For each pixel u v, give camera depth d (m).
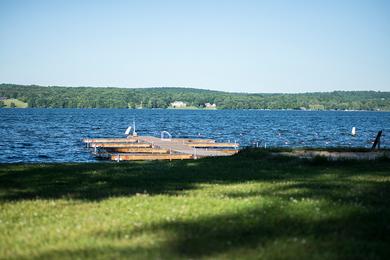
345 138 89.62
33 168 24.31
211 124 144.00
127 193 15.48
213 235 9.75
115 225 10.78
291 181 17.77
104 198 14.52
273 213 11.62
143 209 12.43
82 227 10.63
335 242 9.18
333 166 23.25
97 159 49.28
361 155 28.72
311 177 19.08
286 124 146.50
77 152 56.94
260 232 9.98
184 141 62.22
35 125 118.19
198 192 15.29
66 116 188.00
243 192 15.05
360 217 11.15
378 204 12.73
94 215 11.88
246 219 11.09
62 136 84.19
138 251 8.62
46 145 65.81
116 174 21.03
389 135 99.88
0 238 9.87
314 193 14.42
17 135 83.69
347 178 18.64
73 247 9.08
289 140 83.75
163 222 10.96
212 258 8.21
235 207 12.36
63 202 13.91
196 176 19.92
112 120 161.38
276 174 20.28
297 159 25.91
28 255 8.63
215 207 12.40
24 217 11.88
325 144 75.81
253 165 24.20
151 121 160.50
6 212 12.51
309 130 115.44
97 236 9.84
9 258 8.48
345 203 12.63
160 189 16.25
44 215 12.08
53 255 8.57
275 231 10.05
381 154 29.47
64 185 17.88
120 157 42.31
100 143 61.31
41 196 15.33
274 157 27.17
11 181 19.03
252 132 105.62
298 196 13.96
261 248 8.79
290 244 9.07
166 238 9.56
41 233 10.21
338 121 175.75
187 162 27.19
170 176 20.02
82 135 88.25
